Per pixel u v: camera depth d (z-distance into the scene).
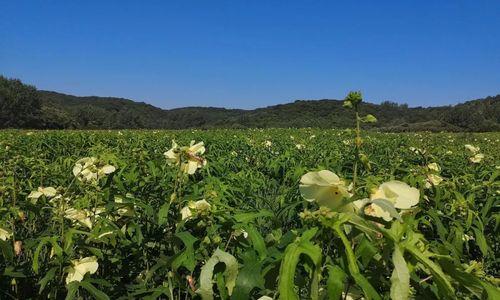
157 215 3.40
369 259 1.41
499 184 4.52
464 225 3.44
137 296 3.05
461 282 1.36
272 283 1.61
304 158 9.48
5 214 3.18
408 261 1.41
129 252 3.46
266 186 6.66
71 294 2.54
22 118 71.06
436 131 48.19
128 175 4.38
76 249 2.95
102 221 2.91
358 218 1.40
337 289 1.30
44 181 5.09
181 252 2.15
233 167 8.86
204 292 1.62
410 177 3.76
